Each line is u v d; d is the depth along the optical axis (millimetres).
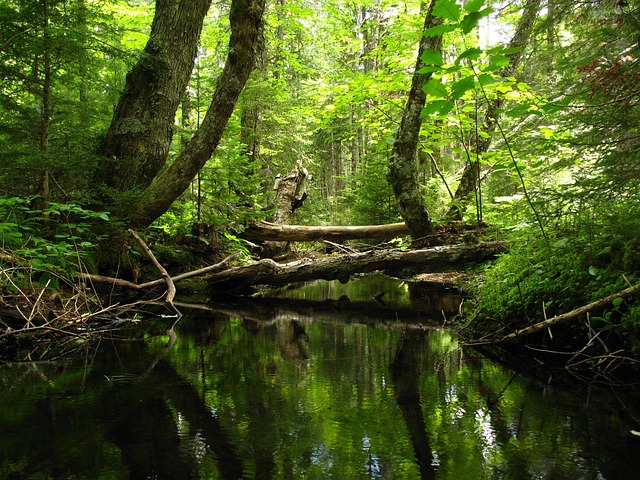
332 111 8562
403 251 5574
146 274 5520
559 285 2979
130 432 1600
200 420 1718
